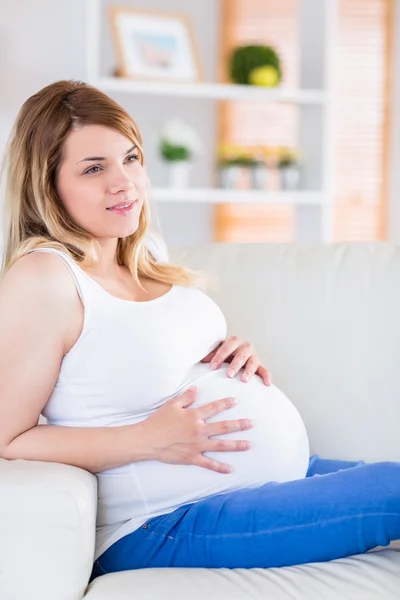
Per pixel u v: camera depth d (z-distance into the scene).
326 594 1.30
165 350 1.55
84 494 1.31
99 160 1.54
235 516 1.42
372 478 1.39
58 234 1.54
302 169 4.27
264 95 4.04
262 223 5.05
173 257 2.05
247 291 1.99
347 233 5.09
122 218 1.57
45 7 3.70
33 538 1.27
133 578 1.36
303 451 1.66
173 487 1.50
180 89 3.95
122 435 1.46
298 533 1.38
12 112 3.72
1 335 1.42
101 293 1.52
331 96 4.09
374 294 1.95
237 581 1.34
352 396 1.91
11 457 1.44
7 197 1.59
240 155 4.36
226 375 1.67
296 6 4.90
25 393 1.43
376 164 5.05
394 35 4.97
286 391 1.93
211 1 4.96
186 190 4.06
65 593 1.28
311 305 1.96
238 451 1.54
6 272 1.50
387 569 1.36
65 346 1.49
